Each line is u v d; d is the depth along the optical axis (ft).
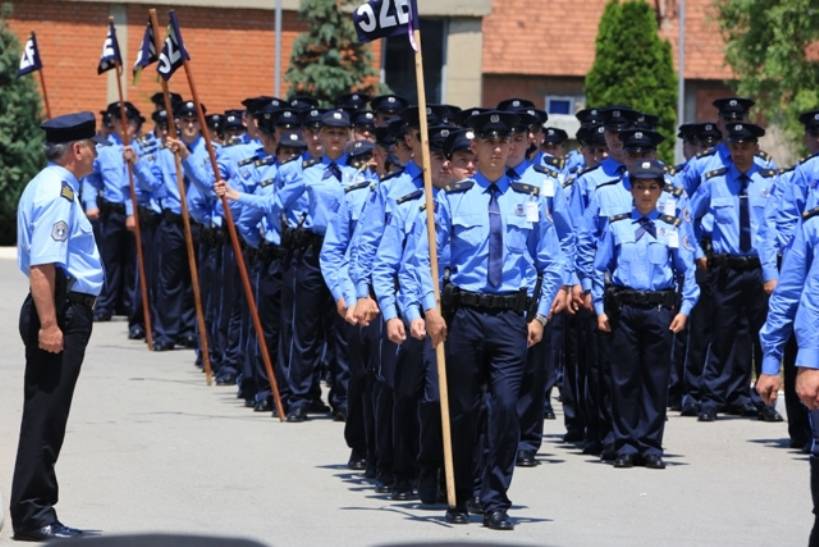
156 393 89.45
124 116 108.88
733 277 84.94
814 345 44.93
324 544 52.01
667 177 74.54
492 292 54.54
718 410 88.07
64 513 56.24
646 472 68.80
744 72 165.27
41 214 49.93
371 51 186.09
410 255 55.42
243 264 82.12
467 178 56.29
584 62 200.64
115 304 127.95
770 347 46.32
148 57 93.45
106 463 66.69
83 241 51.11
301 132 81.30
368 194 66.95
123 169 124.06
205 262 100.12
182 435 74.74
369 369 63.98
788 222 77.30
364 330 64.80
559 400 93.50
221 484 62.80
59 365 51.11
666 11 203.82
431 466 58.39
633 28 184.14
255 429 77.41
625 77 183.93
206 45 191.21
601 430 72.95
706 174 85.71
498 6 202.39
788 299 45.85
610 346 70.28
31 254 50.06
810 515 59.88
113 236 125.70
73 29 189.06
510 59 199.72
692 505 61.26
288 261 80.48
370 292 62.54
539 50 200.64
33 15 188.24
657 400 69.97
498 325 54.39
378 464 61.98
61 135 50.72
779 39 157.79
